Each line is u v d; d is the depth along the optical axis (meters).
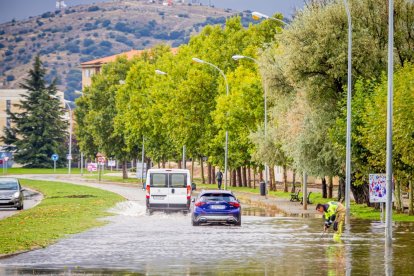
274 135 109.12
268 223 68.56
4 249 44.53
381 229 60.97
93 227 63.25
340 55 83.50
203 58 159.00
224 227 64.06
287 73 87.25
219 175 138.50
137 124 178.75
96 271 36.06
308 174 90.06
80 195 116.75
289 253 44.12
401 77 72.19
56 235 54.50
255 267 37.72
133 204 97.38
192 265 38.50
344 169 86.12
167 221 71.25
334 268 37.31
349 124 68.31
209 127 148.25
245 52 147.38
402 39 86.69
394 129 69.31
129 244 49.22
